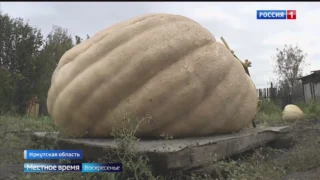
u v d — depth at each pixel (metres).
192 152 3.54
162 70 4.24
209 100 4.36
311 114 10.38
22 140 6.33
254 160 4.31
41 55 14.94
